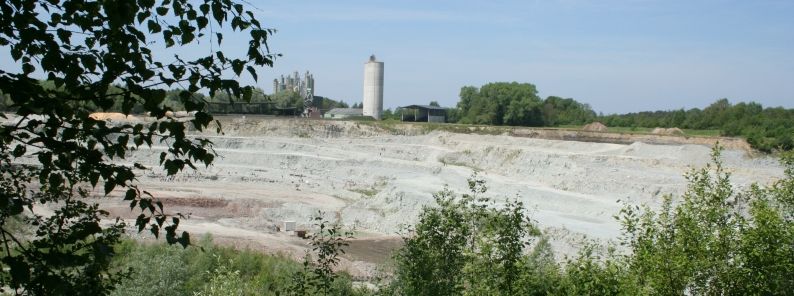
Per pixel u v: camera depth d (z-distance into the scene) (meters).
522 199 53.88
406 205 51.62
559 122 140.88
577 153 78.44
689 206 14.27
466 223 14.54
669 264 13.06
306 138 101.12
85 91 6.40
